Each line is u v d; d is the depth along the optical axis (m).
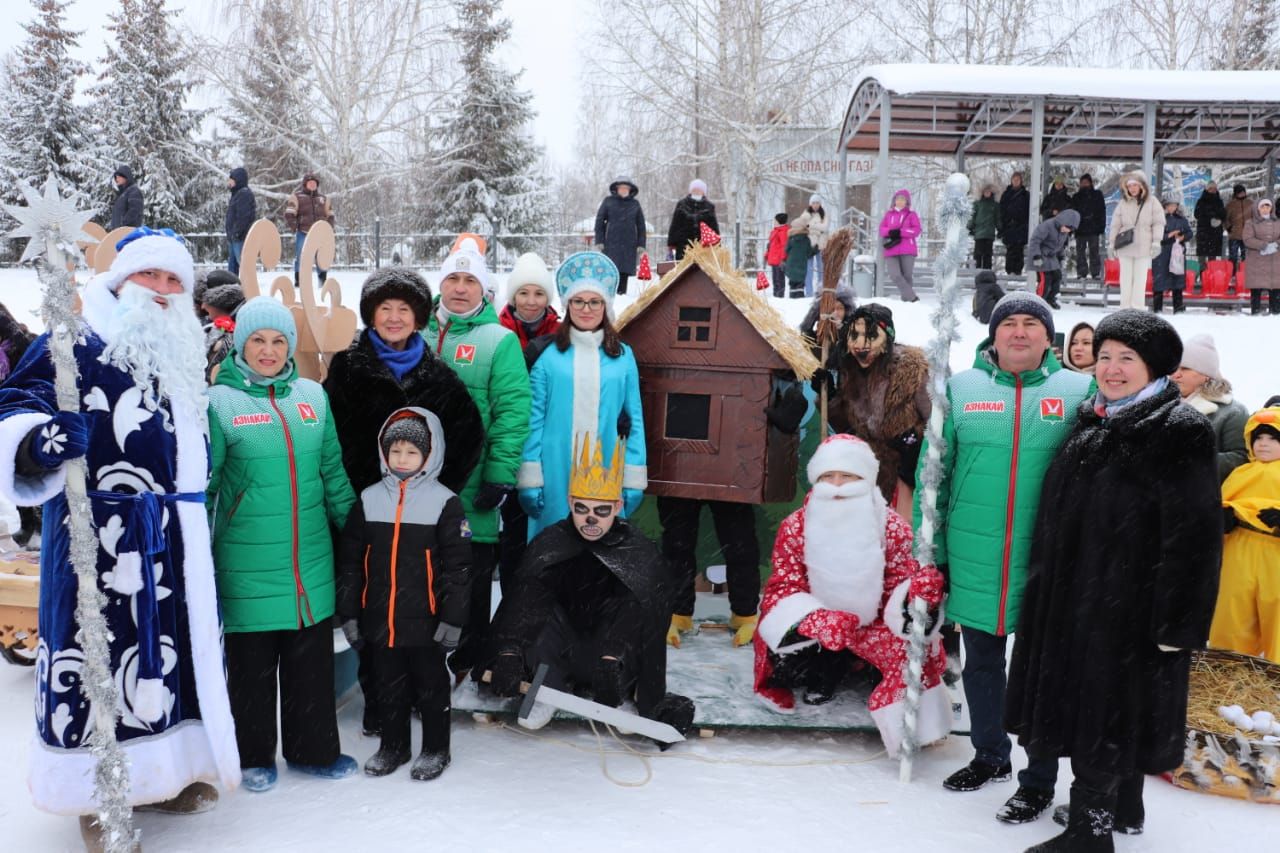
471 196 28.03
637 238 13.75
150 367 3.03
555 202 31.45
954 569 3.52
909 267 14.30
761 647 3.99
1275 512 4.22
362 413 3.76
